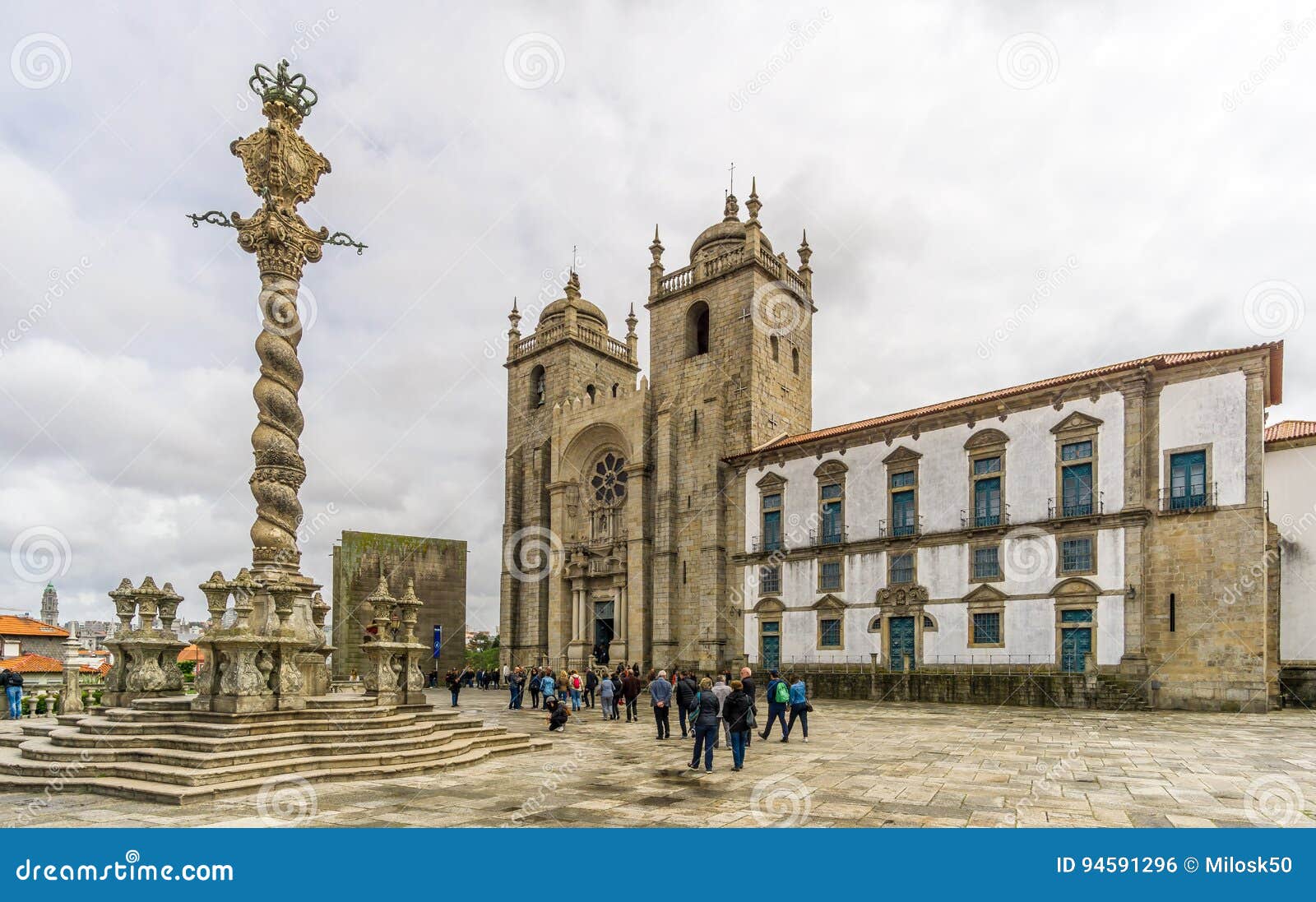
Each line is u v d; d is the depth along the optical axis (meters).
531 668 40.75
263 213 20.48
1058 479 37.84
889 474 44.12
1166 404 35.34
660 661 52.00
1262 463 32.47
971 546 40.19
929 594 41.38
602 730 26.77
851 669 43.56
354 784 15.32
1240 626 32.28
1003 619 38.66
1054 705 35.00
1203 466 34.00
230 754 15.19
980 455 40.66
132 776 14.61
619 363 69.81
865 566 44.16
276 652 17.72
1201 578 33.44
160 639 20.77
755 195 54.66
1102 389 36.81
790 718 23.02
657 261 59.47
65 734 16.83
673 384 57.12
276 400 20.34
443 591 66.06
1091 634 35.78
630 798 14.27
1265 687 31.45
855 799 14.16
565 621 59.97
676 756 19.83
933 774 16.95
